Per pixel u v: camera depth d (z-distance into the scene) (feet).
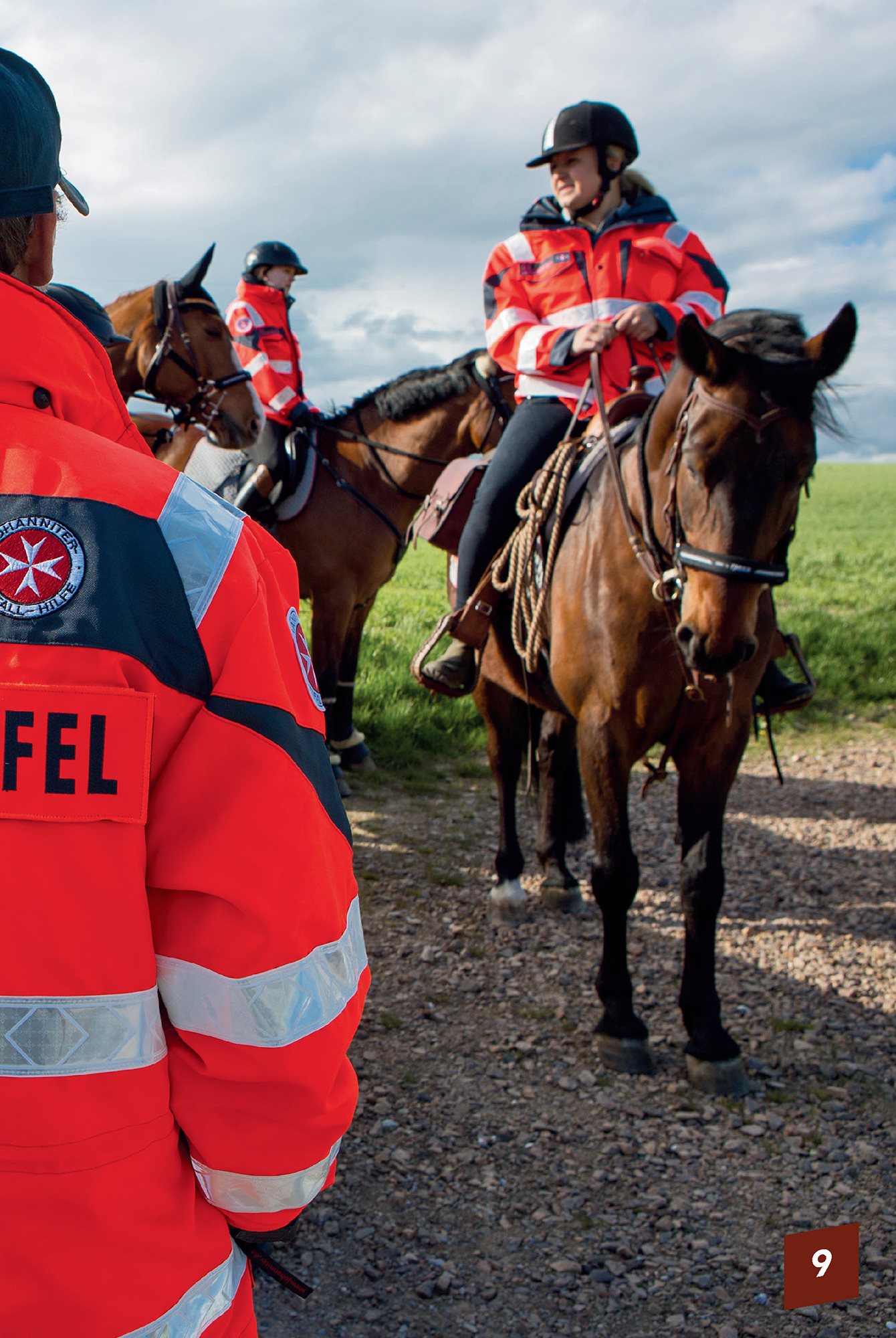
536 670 11.50
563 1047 10.64
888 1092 9.93
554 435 11.98
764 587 8.48
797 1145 9.13
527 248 12.12
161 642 2.74
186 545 2.86
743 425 8.06
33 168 2.92
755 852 16.35
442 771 19.92
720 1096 9.79
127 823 2.63
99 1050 2.62
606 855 10.05
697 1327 7.11
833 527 102.83
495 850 16.10
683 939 13.20
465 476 13.60
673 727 9.93
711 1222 8.15
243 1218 3.02
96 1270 2.63
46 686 2.56
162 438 20.45
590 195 11.57
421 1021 11.06
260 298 18.85
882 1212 8.27
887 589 46.03
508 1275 7.55
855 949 12.94
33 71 3.05
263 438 17.76
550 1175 8.66
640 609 9.46
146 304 17.42
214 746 2.76
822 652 28.53
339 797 3.19
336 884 3.02
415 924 13.37
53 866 2.55
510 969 12.27
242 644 2.84
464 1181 8.57
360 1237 7.88
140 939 2.67
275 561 3.25
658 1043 10.75
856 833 17.29
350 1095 3.05
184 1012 2.78
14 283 2.86
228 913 2.75
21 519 2.69
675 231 11.64
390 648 26.35
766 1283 7.52
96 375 3.21
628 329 10.73
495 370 17.58
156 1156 2.76
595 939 13.10
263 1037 2.76
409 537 15.81
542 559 10.87
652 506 9.24
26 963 2.55
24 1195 2.57
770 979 12.13
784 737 23.21
